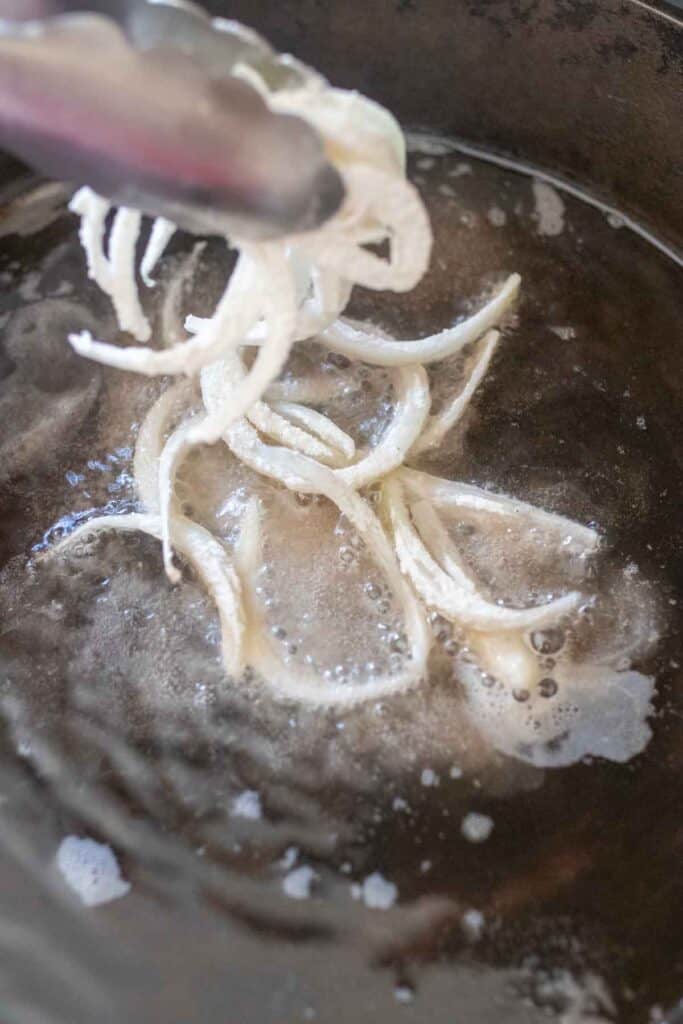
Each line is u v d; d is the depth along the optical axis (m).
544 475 0.38
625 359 0.40
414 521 0.36
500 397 0.39
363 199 0.30
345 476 0.36
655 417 0.39
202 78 0.28
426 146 0.43
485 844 0.34
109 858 0.33
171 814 0.34
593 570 0.36
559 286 0.41
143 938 0.33
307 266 0.33
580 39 0.39
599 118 0.41
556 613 0.35
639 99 0.40
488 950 0.33
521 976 0.33
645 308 0.40
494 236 0.42
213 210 0.29
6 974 0.32
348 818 0.34
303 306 0.34
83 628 0.35
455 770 0.34
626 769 0.34
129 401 0.38
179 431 0.37
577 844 0.34
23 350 0.39
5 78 0.27
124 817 0.34
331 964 0.32
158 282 0.40
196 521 0.36
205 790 0.34
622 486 0.38
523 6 0.39
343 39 0.41
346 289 0.33
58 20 0.28
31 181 0.41
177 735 0.34
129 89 0.28
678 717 0.35
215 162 0.28
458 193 0.42
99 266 0.31
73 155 0.28
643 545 0.37
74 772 0.34
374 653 0.35
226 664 0.35
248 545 0.36
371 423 0.38
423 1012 0.32
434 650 0.35
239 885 0.33
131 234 0.31
